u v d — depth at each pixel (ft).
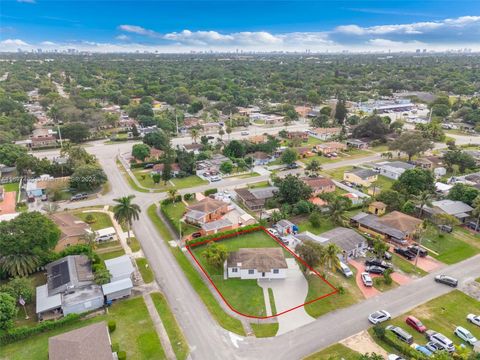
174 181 370.73
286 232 256.11
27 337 160.35
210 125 597.93
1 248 194.08
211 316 174.91
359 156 454.81
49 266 205.46
